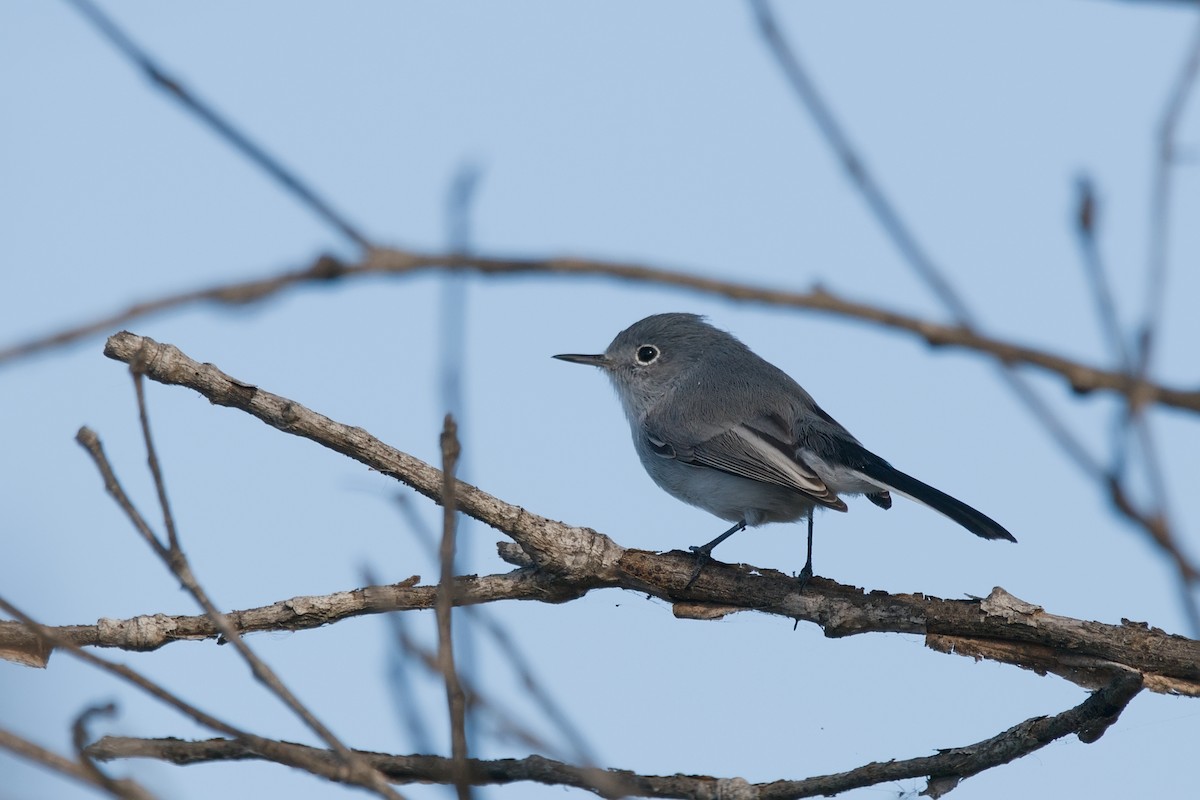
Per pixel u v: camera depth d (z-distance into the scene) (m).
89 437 5.99
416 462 10.27
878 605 10.50
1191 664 9.70
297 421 9.75
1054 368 3.37
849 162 3.63
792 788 8.91
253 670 5.93
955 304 3.45
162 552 5.97
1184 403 3.29
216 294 3.13
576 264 3.32
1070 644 9.98
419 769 8.50
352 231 3.19
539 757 8.80
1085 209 3.45
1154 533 3.21
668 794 8.95
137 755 8.41
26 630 9.05
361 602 9.91
